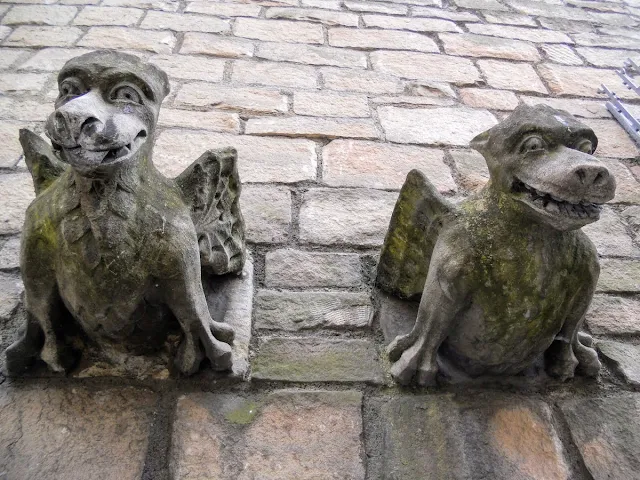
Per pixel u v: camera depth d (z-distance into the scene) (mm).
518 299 1562
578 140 1440
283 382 1796
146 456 1579
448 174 2924
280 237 2404
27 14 4102
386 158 2986
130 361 1762
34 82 3350
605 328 2111
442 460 1623
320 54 3982
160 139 2955
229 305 1982
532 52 4344
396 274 2035
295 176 2779
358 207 2619
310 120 3240
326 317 2027
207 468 1562
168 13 4328
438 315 1644
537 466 1633
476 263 1549
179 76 3527
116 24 4090
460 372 1830
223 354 1698
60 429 1611
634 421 1764
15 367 1706
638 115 3594
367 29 4434
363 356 1893
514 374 1838
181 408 1687
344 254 2350
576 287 1608
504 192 1525
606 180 1325
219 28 4188
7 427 1604
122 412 1664
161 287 1519
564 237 1556
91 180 1354
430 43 4316
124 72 1332
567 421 1751
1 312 1937
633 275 2389
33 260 1494
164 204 1479
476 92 3723
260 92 3457
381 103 3482
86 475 1524
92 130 1218
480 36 4520
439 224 1684
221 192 1770
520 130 1454
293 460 1601
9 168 2678
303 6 4684
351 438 1664
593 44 4598
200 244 1734
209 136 3018
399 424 1701
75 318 1652
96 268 1435
